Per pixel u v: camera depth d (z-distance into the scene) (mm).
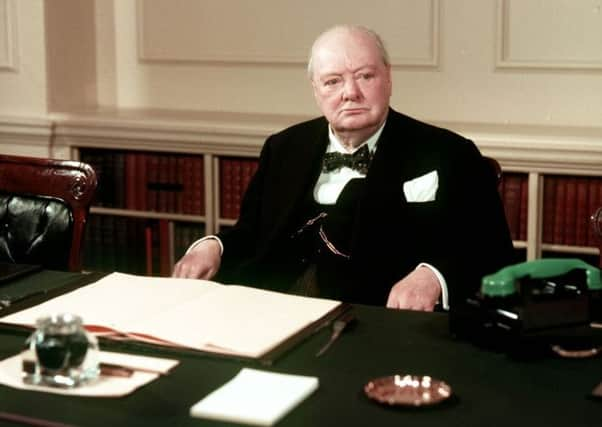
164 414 1596
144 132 4430
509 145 3812
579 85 4098
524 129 4027
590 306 1924
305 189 2967
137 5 4832
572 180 3836
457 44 4246
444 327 2047
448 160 2883
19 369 1780
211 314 2045
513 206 3938
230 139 4270
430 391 1674
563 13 4055
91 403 1639
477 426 1545
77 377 1710
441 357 1865
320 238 2906
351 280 2838
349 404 1636
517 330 1854
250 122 4324
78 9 4816
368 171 2871
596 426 1542
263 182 3113
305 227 2957
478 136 3885
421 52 4309
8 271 2389
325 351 1893
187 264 2818
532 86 4164
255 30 4602
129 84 4934
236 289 2238
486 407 1621
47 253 2820
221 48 4688
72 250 2814
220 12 4660
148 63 4875
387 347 1923
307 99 4574
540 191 3863
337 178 2953
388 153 2885
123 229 4652
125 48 4918
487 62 4211
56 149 4676
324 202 2955
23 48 4688
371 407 1622
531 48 4129
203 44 4723
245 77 4672
